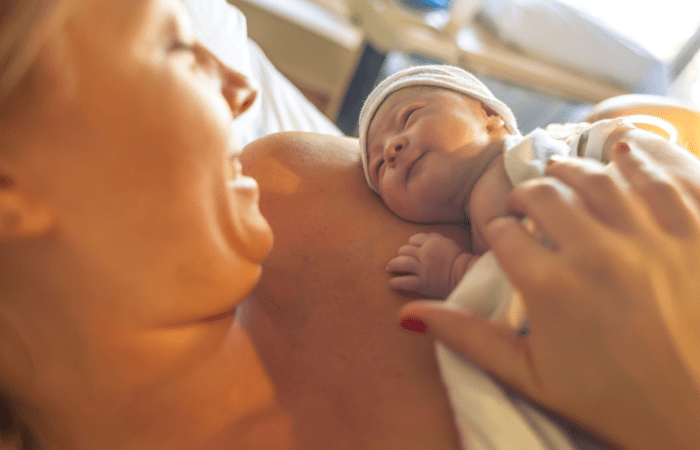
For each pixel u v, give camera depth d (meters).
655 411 0.38
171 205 0.39
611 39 2.09
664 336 0.38
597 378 0.38
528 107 2.22
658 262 0.39
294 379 0.52
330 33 1.84
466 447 0.45
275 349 0.54
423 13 1.88
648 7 2.23
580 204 0.43
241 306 0.56
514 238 0.42
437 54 1.94
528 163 0.60
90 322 0.42
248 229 0.46
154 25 0.39
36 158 0.35
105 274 0.40
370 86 2.01
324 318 0.59
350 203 0.77
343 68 1.94
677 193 0.43
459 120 0.71
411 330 0.53
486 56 2.00
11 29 0.33
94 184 0.37
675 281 0.39
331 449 0.47
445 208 0.73
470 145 0.70
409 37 1.86
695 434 0.38
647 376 0.38
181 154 0.39
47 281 0.40
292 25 1.84
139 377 0.45
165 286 0.42
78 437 0.49
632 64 2.09
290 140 0.88
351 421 0.49
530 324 0.41
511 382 0.42
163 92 0.38
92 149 0.36
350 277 0.64
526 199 0.44
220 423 0.49
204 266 0.43
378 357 0.54
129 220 0.38
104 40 0.36
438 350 0.49
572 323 0.39
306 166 0.83
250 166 0.85
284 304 0.61
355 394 0.51
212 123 0.41
